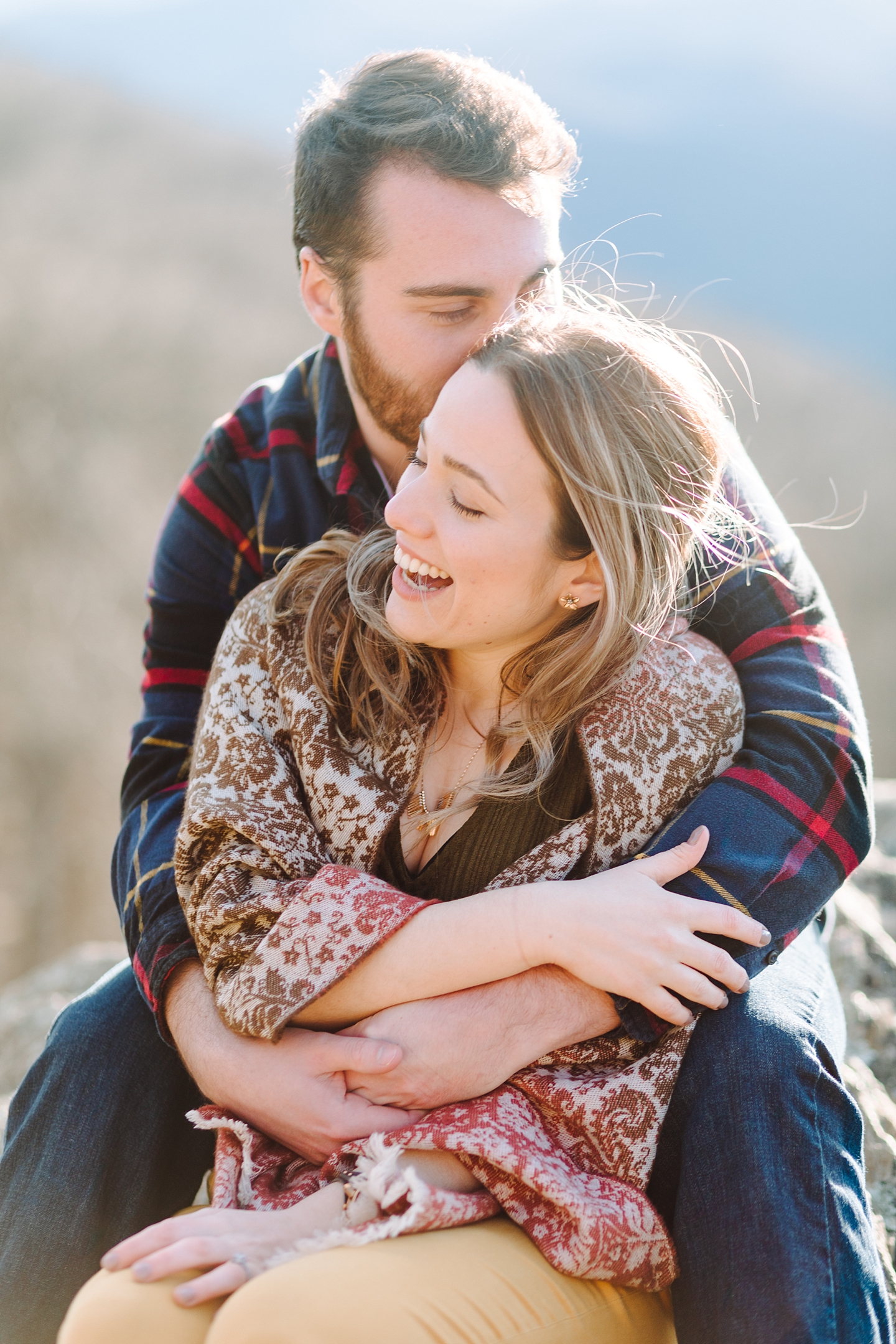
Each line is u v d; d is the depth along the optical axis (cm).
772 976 140
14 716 1509
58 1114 142
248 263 2314
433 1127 121
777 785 141
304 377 191
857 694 155
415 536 134
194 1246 111
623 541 134
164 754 178
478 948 128
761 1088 124
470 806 141
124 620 1656
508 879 138
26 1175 140
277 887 136
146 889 152
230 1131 132
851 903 248
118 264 2178
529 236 161
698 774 143
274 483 186
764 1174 119
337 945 128
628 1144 124
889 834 308
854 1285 116
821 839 141
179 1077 150
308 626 148
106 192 2442
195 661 190
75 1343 105
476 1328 106
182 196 2462
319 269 172
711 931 129
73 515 1714
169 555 192
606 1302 116
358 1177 118
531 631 143
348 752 147
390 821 141
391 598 140
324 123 167
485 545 132
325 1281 105
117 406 1895
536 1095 127
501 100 163
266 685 150
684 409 138
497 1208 121
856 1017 213
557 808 143
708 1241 118
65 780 1514
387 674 145
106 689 1588
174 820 163
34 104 2722
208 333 2052
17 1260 135
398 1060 125
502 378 130
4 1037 261
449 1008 128
